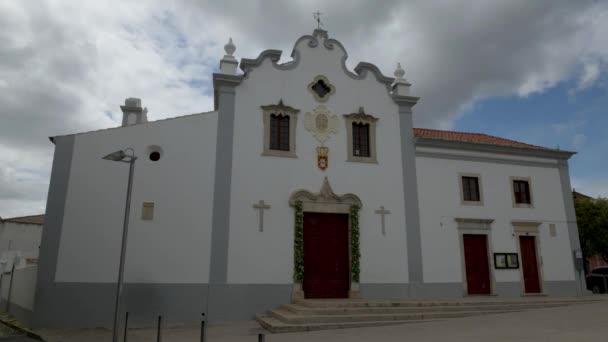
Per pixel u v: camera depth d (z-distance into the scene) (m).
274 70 16.92
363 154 17.38
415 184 17.55
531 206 19.06
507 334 9.94
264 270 15.13
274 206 15.74
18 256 19.39
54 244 13.79
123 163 14.77
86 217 14.13
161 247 14.43
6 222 29.73
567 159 20.23
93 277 13.80
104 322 13.60
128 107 18.20
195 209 14.98
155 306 14.00
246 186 15.62
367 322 12.47
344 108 17.39
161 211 14.69
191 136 15.53
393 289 16.33
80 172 14.41
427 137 17.91
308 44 17.59
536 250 18.69
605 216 30.23
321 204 16.27
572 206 19.73
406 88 18.53
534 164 19.66
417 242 17.00
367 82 17.95
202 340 8.28
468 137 21.05
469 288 17.41
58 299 13.48
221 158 15.61
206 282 14.53
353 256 16.09
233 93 16.28
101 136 14.81
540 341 8.96
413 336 10.23
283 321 12.72
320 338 10.41
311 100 17.06
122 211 14.44
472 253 17.84
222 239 14.97
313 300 14.74
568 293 18.58
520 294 17.84
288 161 16.27
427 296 16.64
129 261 14.09
